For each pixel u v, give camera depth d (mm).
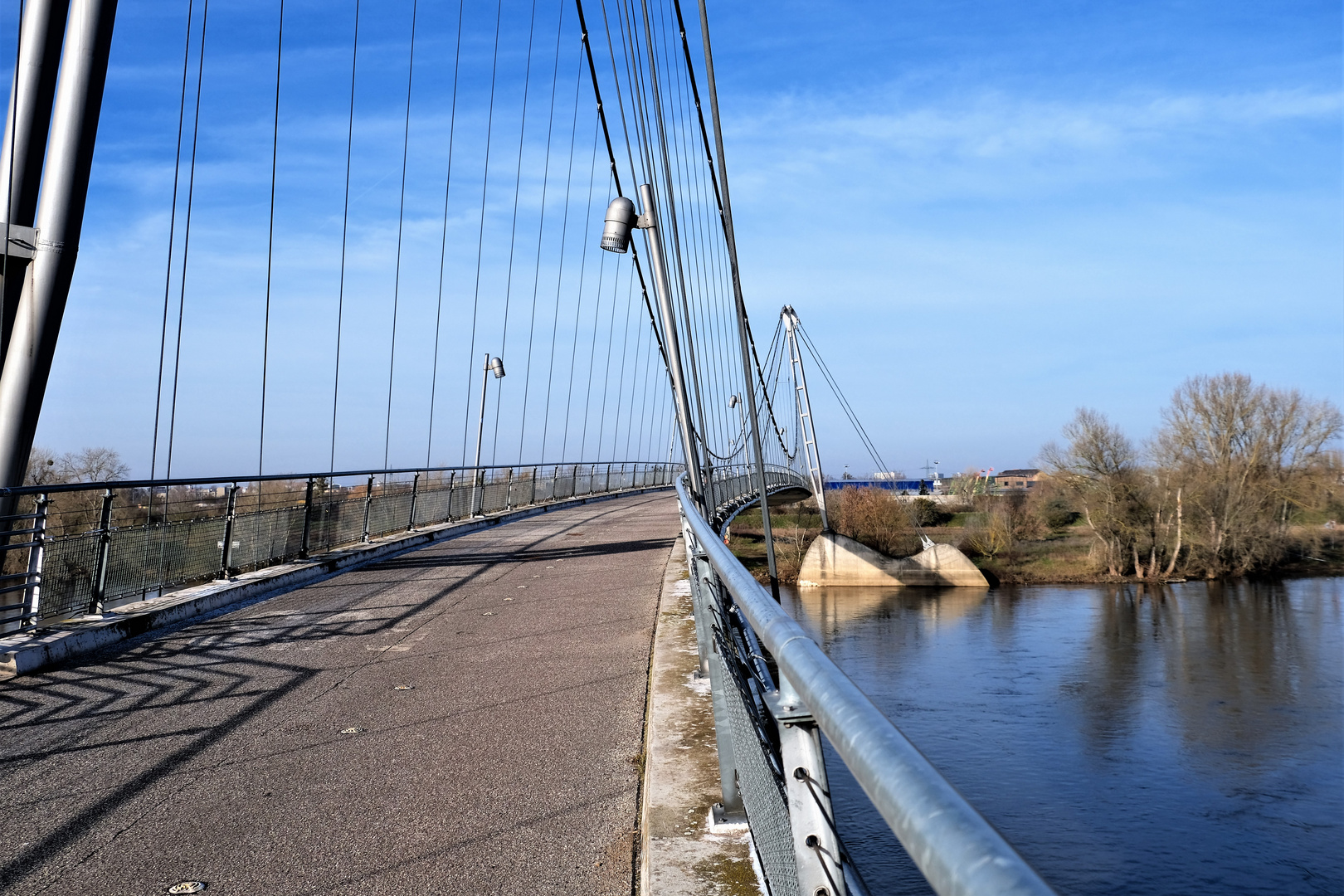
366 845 3250
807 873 1486
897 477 78938
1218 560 49281
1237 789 22438
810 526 61219
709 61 5957
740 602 1998
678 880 2395
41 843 3324
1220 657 33875
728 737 2893
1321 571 49844
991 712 28266
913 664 33812
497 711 4922
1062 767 23938
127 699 5344
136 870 3086
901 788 727
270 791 3822
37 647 6121
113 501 7840
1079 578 50031
